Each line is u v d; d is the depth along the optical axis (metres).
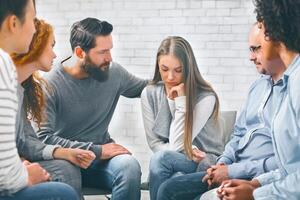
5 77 1.34
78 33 2.37
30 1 1.48
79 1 3.98
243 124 2.12
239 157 2.04
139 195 2.17
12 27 1.45
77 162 2.14
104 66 2.40
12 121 1.36
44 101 2.26
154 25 3.87
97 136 2.47
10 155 1.35
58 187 1.52
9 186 1.39
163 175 2.17
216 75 3.80
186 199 2.03
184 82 2.35
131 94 2.61
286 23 1.47
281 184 1.40
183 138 2.29
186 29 3.82
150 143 2.44
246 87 3.75
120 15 3.92
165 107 2.43
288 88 1.50
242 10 3.71
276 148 1.52
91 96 2.41
